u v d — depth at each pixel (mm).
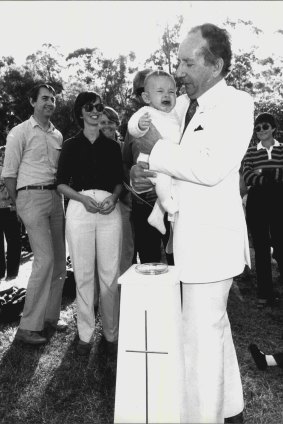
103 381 3049
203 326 2148
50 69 39844
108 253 3412
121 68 39688
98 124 3379
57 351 3559
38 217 3738
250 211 4445
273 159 4531
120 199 3973
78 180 3375
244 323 4059
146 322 1937
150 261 3525
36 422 2611
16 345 3680
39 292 3695
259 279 4480
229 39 2080
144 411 1950
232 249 2123
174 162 1948
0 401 2834
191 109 2252
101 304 3494
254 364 3242
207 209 2092
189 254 2104
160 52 27734
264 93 30094
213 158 1916
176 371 1926
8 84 35344
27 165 3789
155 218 2500
